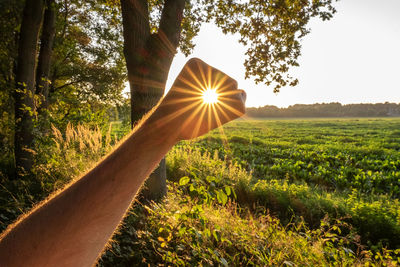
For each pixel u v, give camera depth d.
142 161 0.31
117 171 0.31
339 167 13.79
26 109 6.21
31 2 6.76
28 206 4.02
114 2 7.09
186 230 2.31
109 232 0.32
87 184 0.32
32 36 6.86
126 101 13.58
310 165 12.82
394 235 5.17
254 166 12.70
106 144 5.32
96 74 13.23
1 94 9.01
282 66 6.72
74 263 0.30
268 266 2.48
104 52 12.81
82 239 0.31
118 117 13.69
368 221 5.46
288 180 10.45
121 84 13.67
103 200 0.31
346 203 6.75
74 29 12.36
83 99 13.12
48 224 0.30
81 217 0.31
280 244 2.95
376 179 10.33
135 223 3.40
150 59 4.18
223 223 3.17
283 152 17.22
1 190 4.75
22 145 6.48
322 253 2.79
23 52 6.74
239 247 2.80
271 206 6.78
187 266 2.35
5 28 8.86
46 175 5.12
